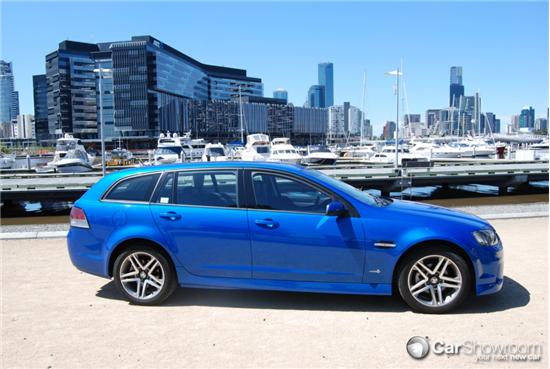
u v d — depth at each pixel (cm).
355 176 2728
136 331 458
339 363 387
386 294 496
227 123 17950
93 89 15025
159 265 528
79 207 552
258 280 513
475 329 450
